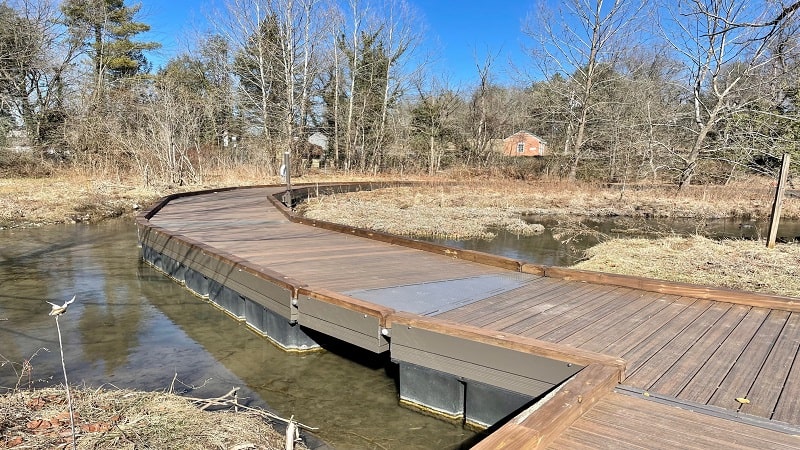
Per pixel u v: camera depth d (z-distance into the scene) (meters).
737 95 16.81
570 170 24.14
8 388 3.71
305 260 5.79
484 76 29.98
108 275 7.20
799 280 5.93
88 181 16.36
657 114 20.62
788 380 2.78
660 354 3.14
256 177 21.20
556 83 25.56
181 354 4.57
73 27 22.61
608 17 22.97
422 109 30.03
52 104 20.55
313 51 26.50
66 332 5.00
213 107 25.55
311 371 4.29
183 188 16.80
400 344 3.58
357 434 3.33
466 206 16.38
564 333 3.48
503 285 4.79
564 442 2.12
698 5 12.20
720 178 18.11
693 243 8.76
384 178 25.97
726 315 3.94
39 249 8.64
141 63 29.58
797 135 10.99
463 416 3.46
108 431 2.65
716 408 2.42
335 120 28.41
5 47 18.64
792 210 14.98
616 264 7.02
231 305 5.61
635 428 2.24
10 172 17.61
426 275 5.14
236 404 3.35
